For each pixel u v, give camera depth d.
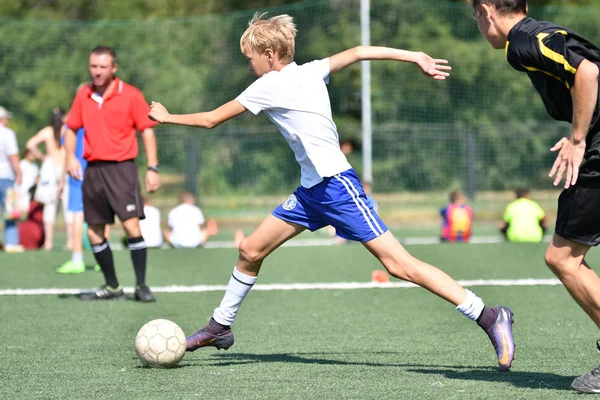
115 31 61.91
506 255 26.61
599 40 62.12
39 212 30.77
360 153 62.47
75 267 22.98
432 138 58.59
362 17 39.44
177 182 52.53
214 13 65.56
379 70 61.53
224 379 10.02
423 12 62.72
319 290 18.78
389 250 10.02
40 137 30.70
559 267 9.16
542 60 8.50
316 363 11.04
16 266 24.53
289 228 10.59
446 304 16.48
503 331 9.80
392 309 15.95
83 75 61.12
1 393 9.41
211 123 10.14
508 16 8.98
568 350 11.77
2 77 60.28
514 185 59.12
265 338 13.09
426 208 50.25
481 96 62.66
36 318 15.15
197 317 15.20
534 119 62.91
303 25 61.88
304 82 10.20
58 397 9.19
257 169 58.12
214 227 31.83
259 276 21.66
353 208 10.05
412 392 9.20
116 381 9.98
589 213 8.80
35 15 65.75
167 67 61.22
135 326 14.23
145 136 17.05
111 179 16.89
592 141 8.77
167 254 28.08
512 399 8.80
